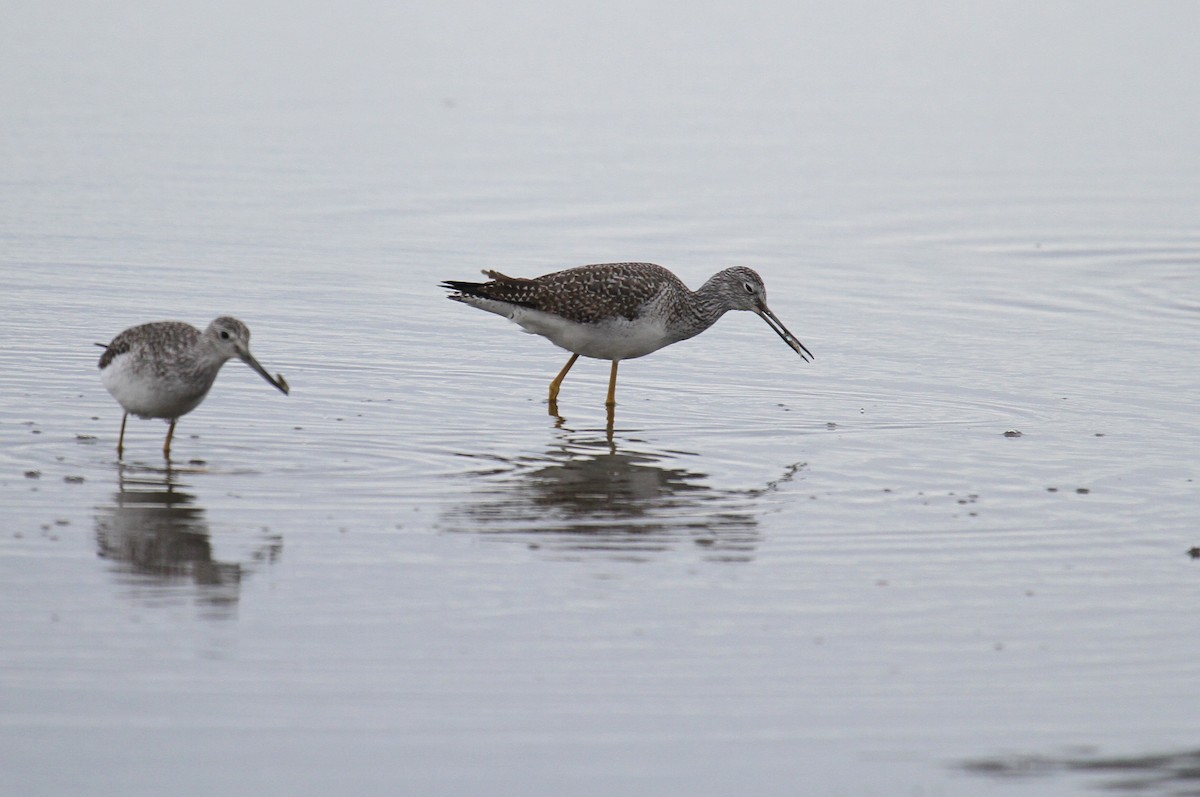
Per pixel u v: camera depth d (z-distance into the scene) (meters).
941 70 40.44
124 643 10.03
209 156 28.36
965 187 27.77
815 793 8.56
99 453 13.64
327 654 9.99
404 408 15.47
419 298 19.94
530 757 8.85
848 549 12.02
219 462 13.56
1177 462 14.27
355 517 12.38
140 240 22.38
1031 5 52.47
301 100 34.03
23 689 9.40
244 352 13.03
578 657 10.06
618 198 26.19
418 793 8.48
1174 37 46.62
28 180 25.91
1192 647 10.40
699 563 11.67
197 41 41.66
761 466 14.05
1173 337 19.06
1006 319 19.84
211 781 8.52
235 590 10.90
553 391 15.89
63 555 11.35
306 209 24.73
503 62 39.72
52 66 36.88
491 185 26.86
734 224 24.69
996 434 15.12
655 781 8.65
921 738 9.16
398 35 43.66
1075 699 9.66
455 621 10.55
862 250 23.38
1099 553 12.02
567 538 12.12
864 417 15.67
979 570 11.64
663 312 15.96
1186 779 8.74
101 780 8.50
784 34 45.53
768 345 18.55
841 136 31.98
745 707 9.48
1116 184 28.22
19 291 19.34
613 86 36.91
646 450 14.45
